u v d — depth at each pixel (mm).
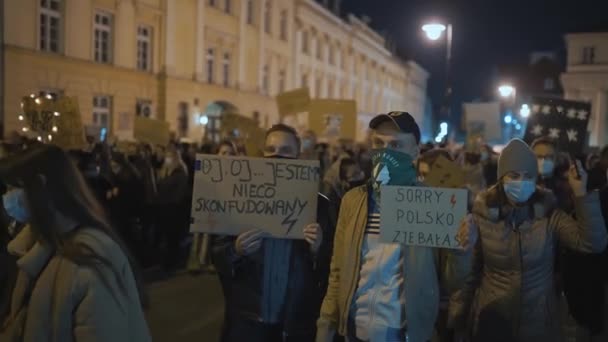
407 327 3170
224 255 3846
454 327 4066
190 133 27938
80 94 21531
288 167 3822
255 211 3842
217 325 7121
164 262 10266
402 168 3357
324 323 3463
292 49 41156
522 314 3689
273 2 37594
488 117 14664
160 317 7402
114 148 14875
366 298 3268
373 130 3496
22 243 2697
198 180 3887
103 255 2461
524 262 3680
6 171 2498
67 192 2508
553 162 6664
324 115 15180
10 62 18531
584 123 7098
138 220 11539
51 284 2400
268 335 3861
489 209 3781
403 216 3225
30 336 2381
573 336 6477
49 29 20219
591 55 46219
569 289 5363
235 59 32406
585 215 3510
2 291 4977
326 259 3936
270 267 3859
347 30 52500
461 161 12352
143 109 25078
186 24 27516
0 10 18094
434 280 3256
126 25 23703
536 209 3732
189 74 27938
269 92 37688
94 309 2363
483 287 3834
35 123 7516
